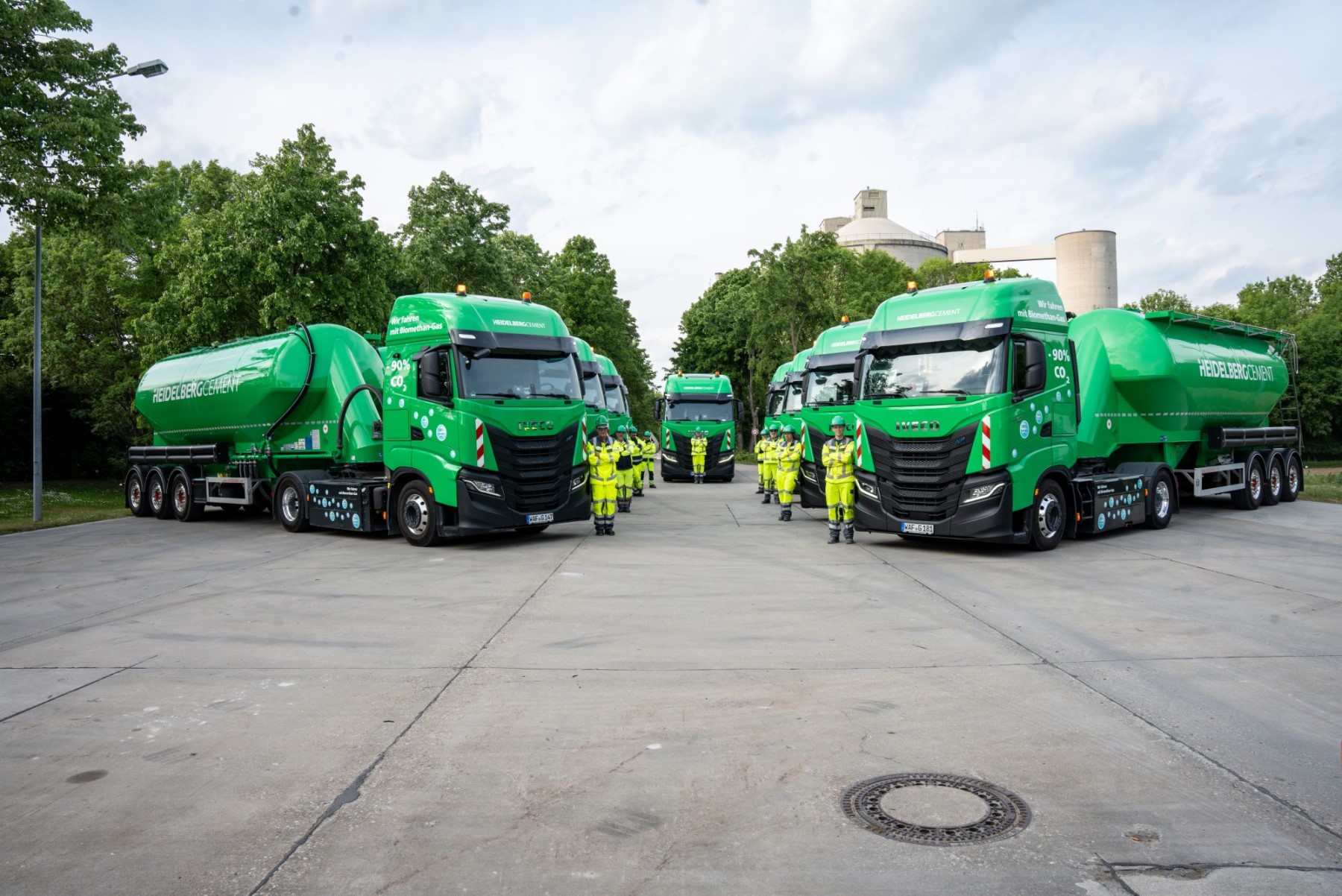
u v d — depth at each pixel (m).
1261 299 66.31
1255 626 7.82
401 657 7.07
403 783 4.55
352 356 16.14
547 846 3.83
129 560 13.35
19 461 34.41
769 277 43.06
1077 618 8.20
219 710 5.78
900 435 12.42
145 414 21.30
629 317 63.06
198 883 3.56
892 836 3.87
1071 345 13.02
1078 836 3.85
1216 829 3.90
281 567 12.09
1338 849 3.72
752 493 26.22
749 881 3.51
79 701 6.02
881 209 107.44
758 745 5.02
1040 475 12.16
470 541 14.51
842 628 7.86
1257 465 19.11
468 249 35.19
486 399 13.14
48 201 17.16
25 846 3.91
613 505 15.31
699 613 8.57
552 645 7.38
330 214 24.52
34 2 17.38
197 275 23.70
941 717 5.43
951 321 12.22
